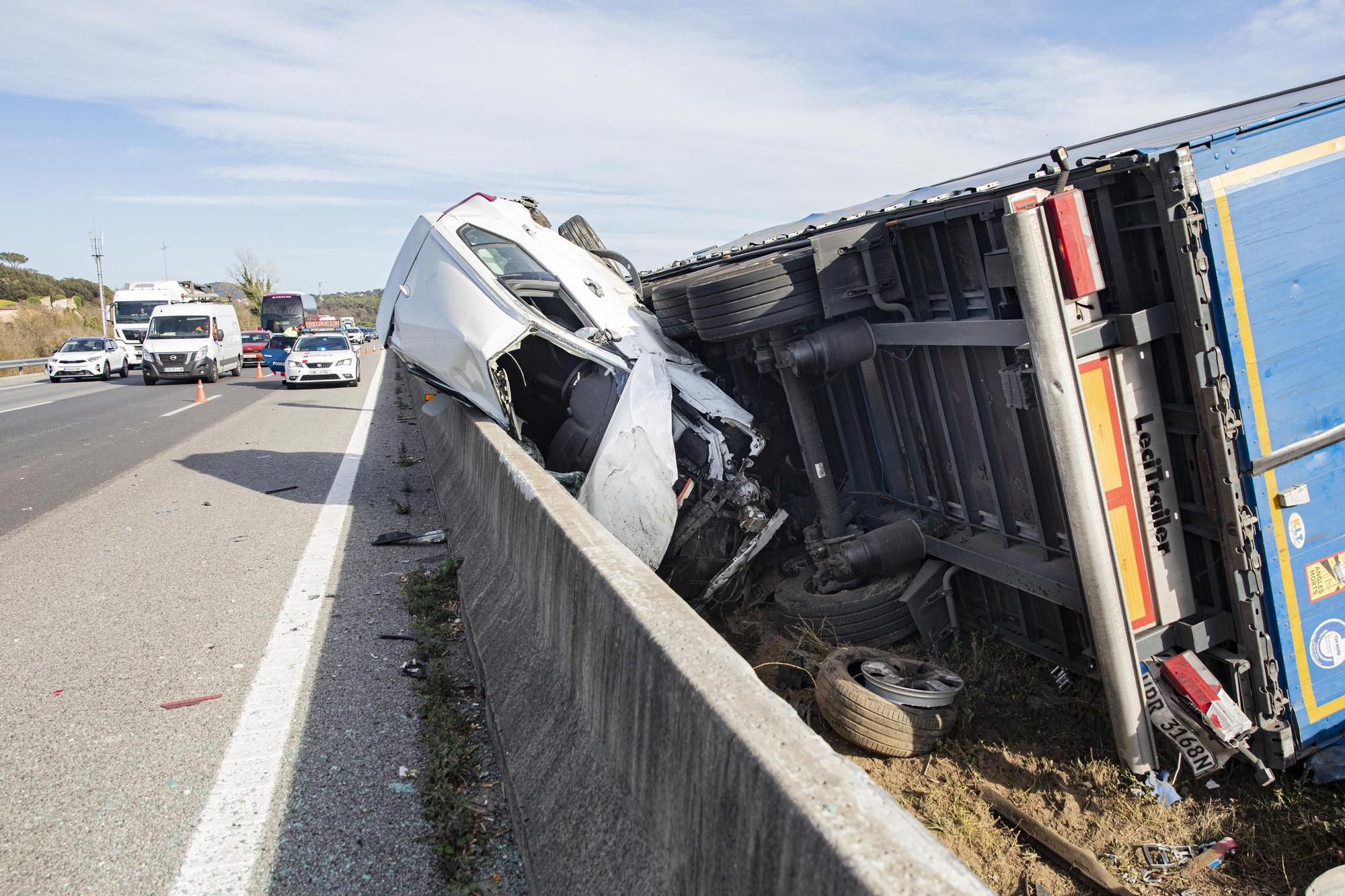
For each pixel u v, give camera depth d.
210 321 28.64
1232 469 3.33
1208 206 3.22
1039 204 3.36
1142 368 3.55
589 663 2.75
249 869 2.77
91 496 8.80
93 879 2.73
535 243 6.91
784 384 5.36
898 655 4.55
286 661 4.43
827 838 1.42
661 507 5.36
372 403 18.81
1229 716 3.35
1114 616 3.47
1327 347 3.43
